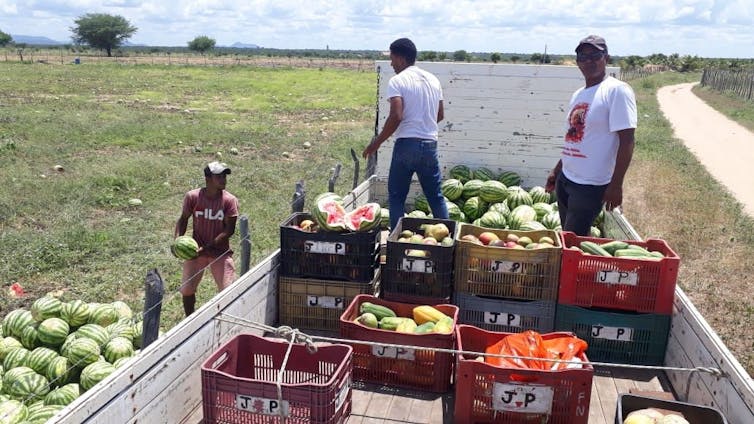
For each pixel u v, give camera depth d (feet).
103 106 105.09
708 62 397.60
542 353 15.34
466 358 16.56
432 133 23.53
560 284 18.51
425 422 15.38
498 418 14.78
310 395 13.17
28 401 17.08
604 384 17.34
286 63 337.93
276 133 79.71
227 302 16.75
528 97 32.35
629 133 19.54
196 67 245.45
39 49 485.15
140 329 19.88
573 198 21.39
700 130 102.12
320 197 20.39
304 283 20.07
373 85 171.94
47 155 58.34
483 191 30.76
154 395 13.58
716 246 39.78
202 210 23.31
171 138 71.67
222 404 13.78
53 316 19.40
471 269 19.10
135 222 39.40
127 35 408.26
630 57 365.40
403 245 18.97
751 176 65.21
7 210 39.34
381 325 17.53
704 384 14.96
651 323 18.08
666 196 53.01
